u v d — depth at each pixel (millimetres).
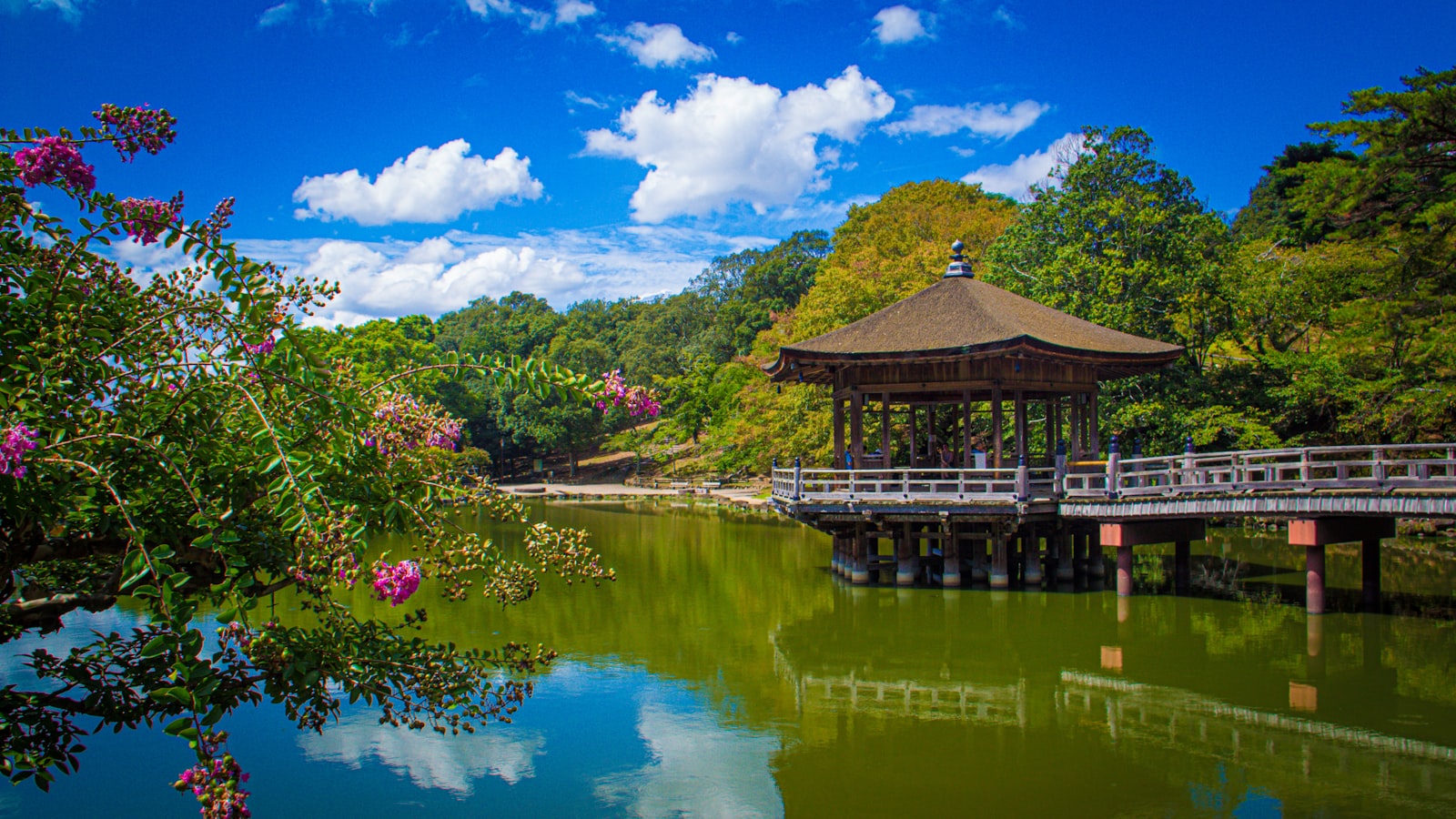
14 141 4895
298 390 5645
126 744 10242
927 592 19625
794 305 86875
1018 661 14422
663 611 18594
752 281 89500
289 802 9055
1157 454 29094
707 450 68188
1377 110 24094
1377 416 26250
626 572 23938
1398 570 21875
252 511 5609
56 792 8969
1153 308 30719
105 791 8992
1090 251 31406
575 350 89812
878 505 19281
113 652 5777
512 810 8938
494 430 73188
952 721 11789
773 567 24734
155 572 4152
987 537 19531
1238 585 19984
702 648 15477
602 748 10711
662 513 43625
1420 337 26625
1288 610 17422
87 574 6273
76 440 4441
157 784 9156
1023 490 18500
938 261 41500
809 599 19531
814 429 37188
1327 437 30109
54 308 4840
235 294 5148
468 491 6277
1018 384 19859
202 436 5266
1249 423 27438
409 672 5805
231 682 5570
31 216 4992
